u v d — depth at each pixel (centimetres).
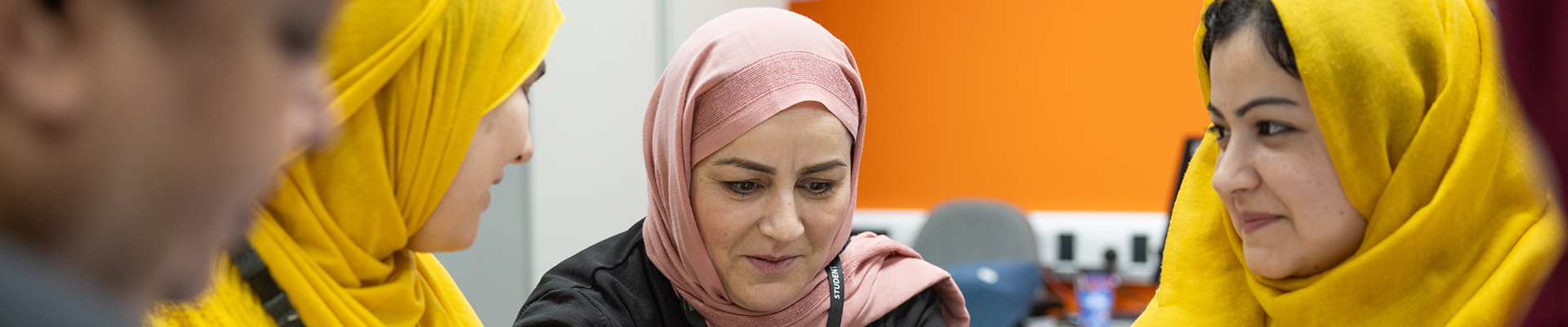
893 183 384
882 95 384
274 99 22
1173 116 341
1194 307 87
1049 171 359
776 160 91
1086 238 346
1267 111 70
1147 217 342
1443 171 69
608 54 230
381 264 80
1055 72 357
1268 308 78
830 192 97
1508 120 67
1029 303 283
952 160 374
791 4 394
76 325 15
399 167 78
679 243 98
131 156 19
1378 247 69
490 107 81
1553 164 25
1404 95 68
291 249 72
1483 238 69
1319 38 67
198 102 20
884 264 114
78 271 20
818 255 99
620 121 236
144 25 19
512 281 196
